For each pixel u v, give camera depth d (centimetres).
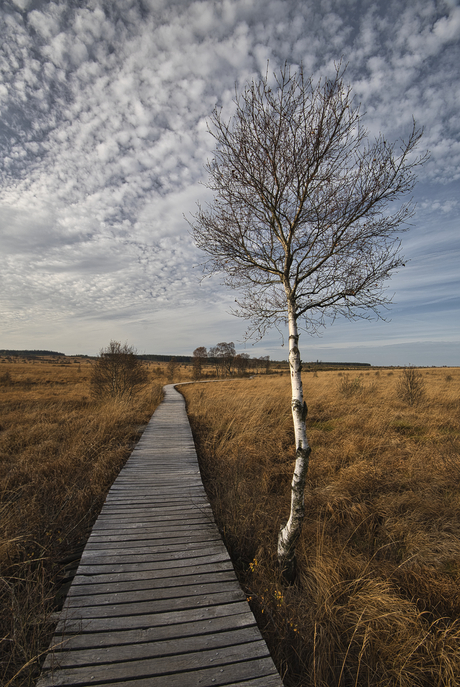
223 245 350
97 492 482
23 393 2134
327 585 291
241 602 256
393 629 255
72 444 700
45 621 226
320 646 235
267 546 349
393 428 860
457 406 1108
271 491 530
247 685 189
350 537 374
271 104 285
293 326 324
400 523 405
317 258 335
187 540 345
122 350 1548
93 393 1504
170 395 2062
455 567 320
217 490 510
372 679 223
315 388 1744
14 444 754
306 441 300
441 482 513
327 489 498
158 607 246
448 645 235
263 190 318
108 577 280
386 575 314
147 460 636
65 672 191
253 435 788
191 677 192
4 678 206
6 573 303
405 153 277
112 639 215
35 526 380
